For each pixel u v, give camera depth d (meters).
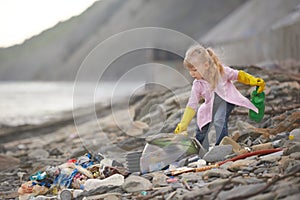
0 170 8.01
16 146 11.62
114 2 144.50
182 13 105.50
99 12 151.50
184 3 108.12
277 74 11.66
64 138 11.80
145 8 119.38
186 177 4.92
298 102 8.86
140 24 116.44
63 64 158.38
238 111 8.55
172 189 4.66
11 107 28.47
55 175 5.64
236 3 96.50
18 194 5.84
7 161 8.46
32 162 8.45
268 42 24.56
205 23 95.62
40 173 6.00
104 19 145.00
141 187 4.84
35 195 5.46
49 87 73.75
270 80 10.94
